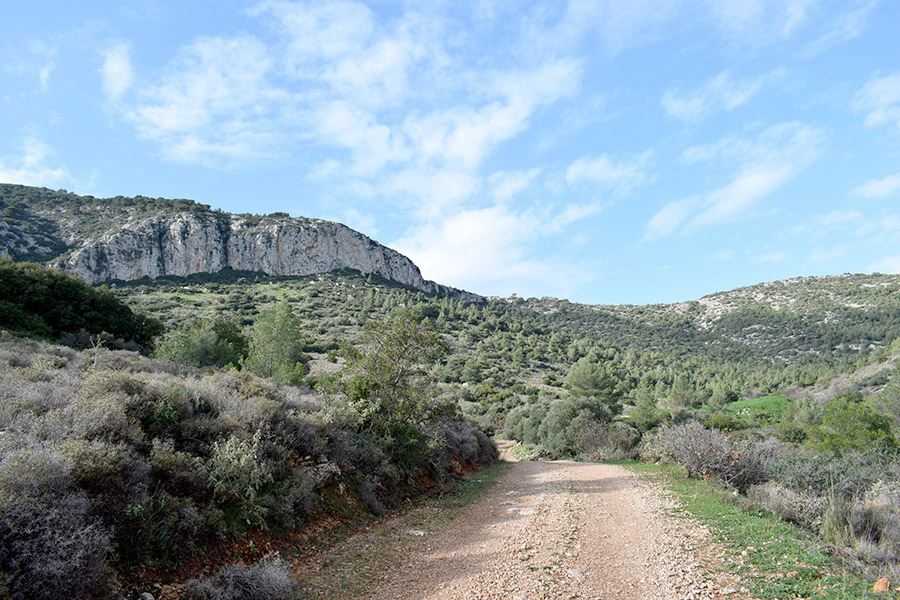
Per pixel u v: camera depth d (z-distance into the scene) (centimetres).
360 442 1255
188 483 668
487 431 4419
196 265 12031
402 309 1636
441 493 1416
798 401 6412
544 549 797
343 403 1420
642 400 7612
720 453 1405
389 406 1448
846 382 7512
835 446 1881
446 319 12762
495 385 7512
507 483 1708
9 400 703
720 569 650
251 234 13575
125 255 10756
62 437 594
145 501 566
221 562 618
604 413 3353
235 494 712
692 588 585
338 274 14125
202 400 943
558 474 1883
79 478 513
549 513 1108
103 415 661
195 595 515
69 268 9544
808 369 11206
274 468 848
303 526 823
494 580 645
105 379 820
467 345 10781
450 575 673
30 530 411
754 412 6844
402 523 1020
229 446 762
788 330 16525
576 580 636
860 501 905
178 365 2044
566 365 10550
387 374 1523
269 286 11981
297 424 1035
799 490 1019
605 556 749
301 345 3400
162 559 550
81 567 429
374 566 720
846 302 18138
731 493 1173
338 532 877
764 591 558
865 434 2122
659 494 1280
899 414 3756
